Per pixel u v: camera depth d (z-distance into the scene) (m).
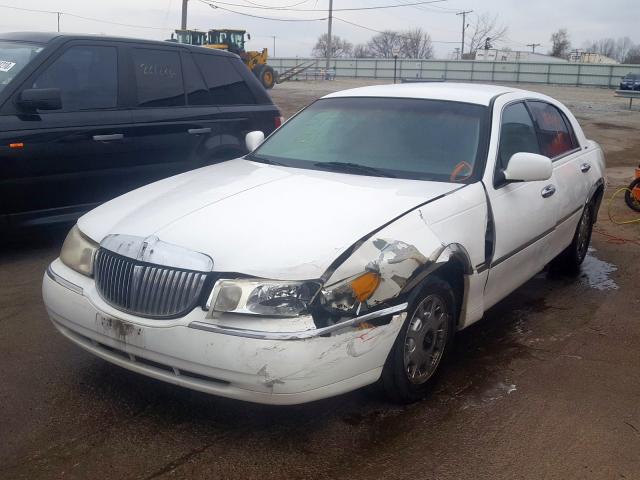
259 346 2.92
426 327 3.62
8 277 5.55
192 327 3.02
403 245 3.35
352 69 64.31
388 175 4.19
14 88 5.63
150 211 3.60
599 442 3.37
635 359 4.39
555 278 6.09
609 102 32.34
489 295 4.21
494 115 4.52
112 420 3.44
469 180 4.11
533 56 81.31
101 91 6.16
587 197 5.77
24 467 3.04
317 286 3.04
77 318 3.43
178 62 6.81
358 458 3.18
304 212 3.47
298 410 3.57
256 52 37.50
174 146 6.66
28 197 5.75
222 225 3.35
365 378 3.22
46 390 3.72
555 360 4.34
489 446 3.31
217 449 3.21
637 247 7.26
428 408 3.65
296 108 24.56
